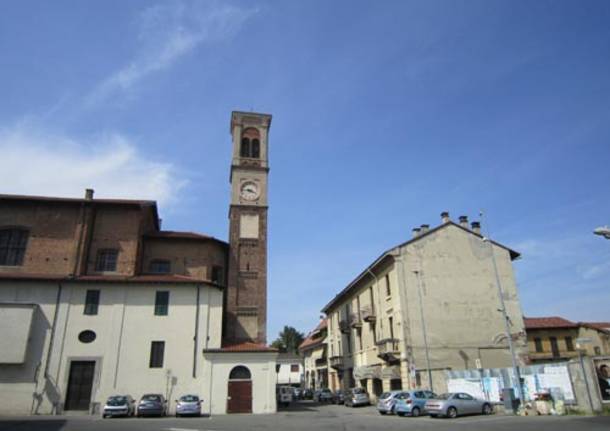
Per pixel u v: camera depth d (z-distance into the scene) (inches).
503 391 1123.3
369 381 1790.1
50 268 1459.2
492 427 765.9
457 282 1529.3
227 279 1712.6
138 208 1587.1
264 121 1990.7
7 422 967.0
